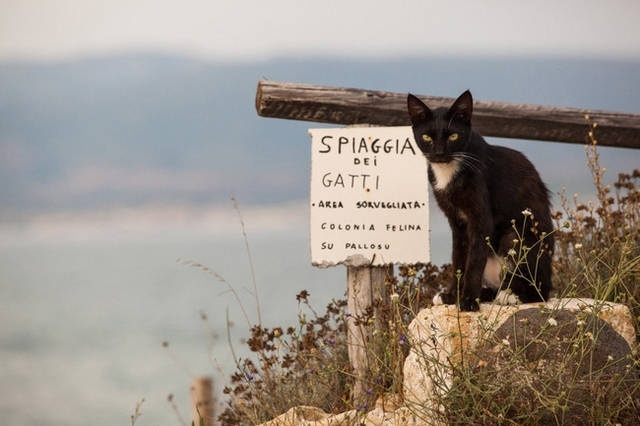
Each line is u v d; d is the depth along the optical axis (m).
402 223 5.95
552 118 6.52
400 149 5.94
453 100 6.35
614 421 4.35
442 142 5.42
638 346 4.66
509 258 5.43
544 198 5.59
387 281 5.72
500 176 5.46
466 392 4.37
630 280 5.57
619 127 6.64
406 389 5.01
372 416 4.93
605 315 4.89
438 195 5.58
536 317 4.70
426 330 4.95
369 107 5.99
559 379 4.23
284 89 5.90
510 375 4.38
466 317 4.93
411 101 5.71
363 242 5.96
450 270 6.04
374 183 5.97
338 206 5.98
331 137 5.98
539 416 4.20
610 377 4.42
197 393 6.45
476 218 5.35
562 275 6.16
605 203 6.16
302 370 5.73
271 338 5.68
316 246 5.99
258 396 5.55
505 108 6.43
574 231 6.26
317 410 5.33
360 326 5.52
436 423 4.50
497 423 4.27
